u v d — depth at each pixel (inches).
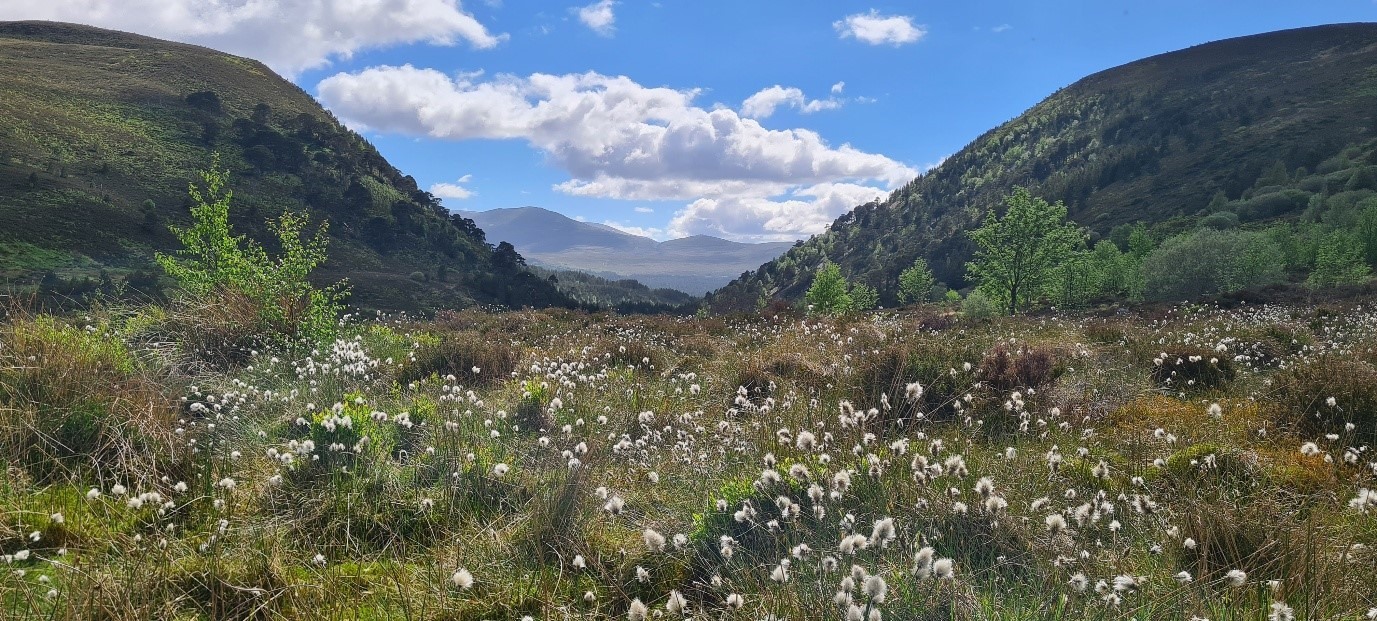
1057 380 306.3
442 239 4849.9
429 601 119.0
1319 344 419.2
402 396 270.8
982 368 297.9
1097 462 192.2
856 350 382.9
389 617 113.7
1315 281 1576.0
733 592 118.0
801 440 148.9
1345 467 186.1
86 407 183.6
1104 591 111.3
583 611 117.6
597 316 773.3
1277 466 184.5
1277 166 3905.0
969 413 247.1
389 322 711.1
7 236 2706.7
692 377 316.8
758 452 194.5
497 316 773.3
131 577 110.8
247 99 5940.0
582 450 176.9
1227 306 1129.4
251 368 315.9
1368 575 123.2
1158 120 7450.8
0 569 114.3
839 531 131.6
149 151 4453.7
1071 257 1919.3
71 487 150.6
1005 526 136.1
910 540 129.7
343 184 4975.4
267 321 382.6
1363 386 225.3
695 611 113.3
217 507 147.2
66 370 204.2
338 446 167.3
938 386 277.6
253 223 3902.6
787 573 114.5
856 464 166.7
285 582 119.4
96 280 1921.8
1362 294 1130.0
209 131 4958.2
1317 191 3435.0
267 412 246.5
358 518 147.3
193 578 116.0
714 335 612.7
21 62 5383.9
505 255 4992.6
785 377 322.3
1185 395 299.3
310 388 275.6
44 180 3449.8
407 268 4050.2
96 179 3801.7
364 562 133.0
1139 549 136.2
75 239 2928.2
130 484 157.2
